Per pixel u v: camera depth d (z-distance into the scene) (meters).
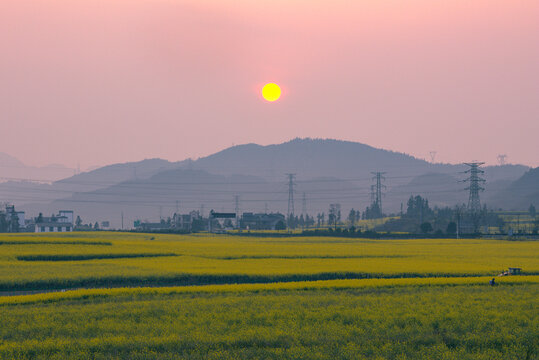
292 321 97.25
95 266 196.62
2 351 78.19
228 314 102.25
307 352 79.38
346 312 104.50
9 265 197.88
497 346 85.19
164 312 104.44
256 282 168.75
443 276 172.38
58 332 90.31
